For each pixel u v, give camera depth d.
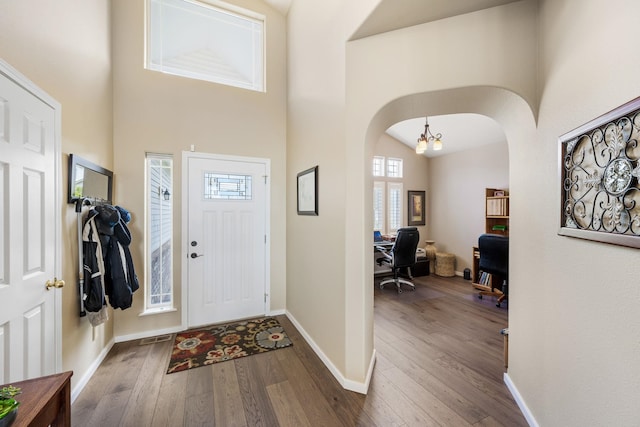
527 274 1.53
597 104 0.98
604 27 0.94
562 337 1.20
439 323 2.91
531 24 1.40
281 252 3.20
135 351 2.30
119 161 2.48
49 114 1.50
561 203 1.19
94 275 1.85
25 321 1.29
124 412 1.60
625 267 0.86
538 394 1.40
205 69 3.33
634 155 0.81
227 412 1.61
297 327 2.77
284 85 3.20
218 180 2.89
